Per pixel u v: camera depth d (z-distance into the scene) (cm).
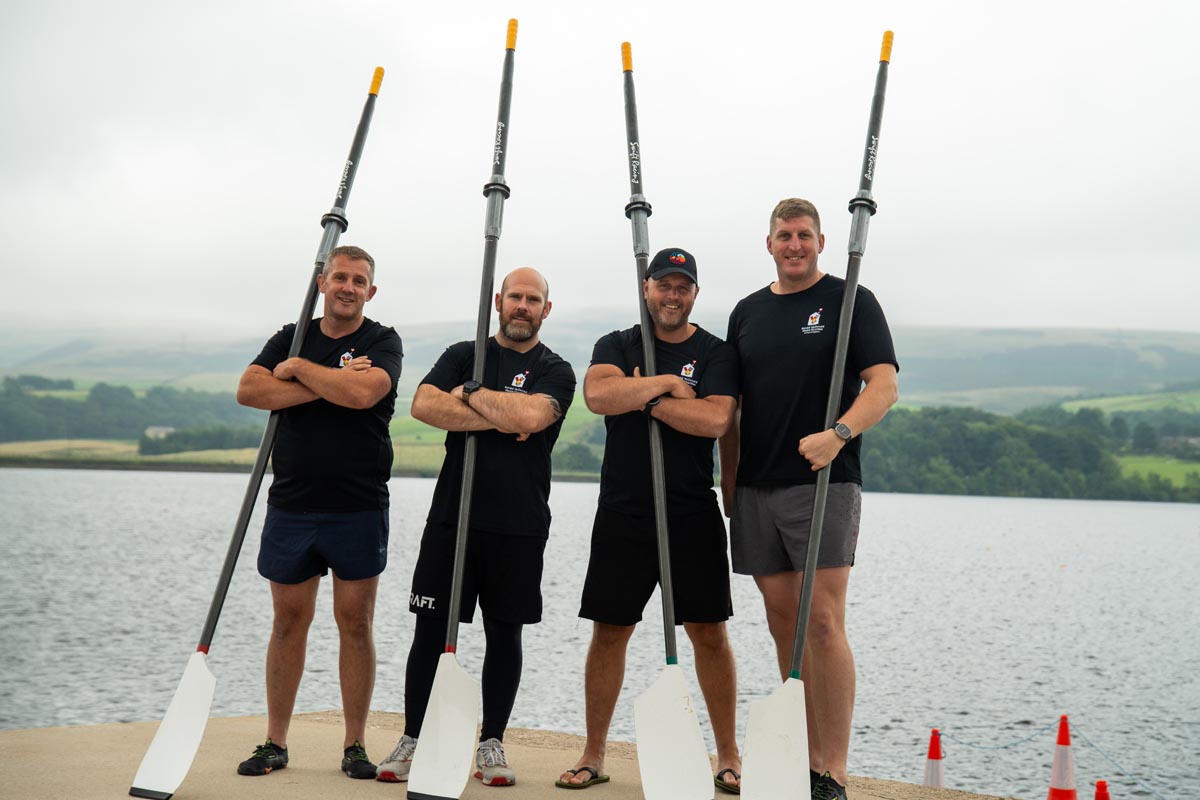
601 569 448
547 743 556
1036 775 1373
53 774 429
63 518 7112
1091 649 2753
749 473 448
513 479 448
